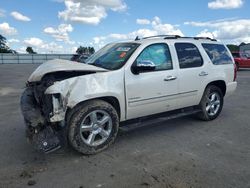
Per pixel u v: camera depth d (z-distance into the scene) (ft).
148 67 14.90
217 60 20.13
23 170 12.27
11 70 94.22
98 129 14.01
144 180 11.23
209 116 19.90
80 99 13.05
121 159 13.35
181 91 17.46
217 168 12.28
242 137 16.57
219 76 19.83
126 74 14.73
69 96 12.78
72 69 13.66
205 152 14.17
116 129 14.60
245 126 18.85
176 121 20.01
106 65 15.34
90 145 13.71
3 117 21.86
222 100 20.75
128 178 11.43
